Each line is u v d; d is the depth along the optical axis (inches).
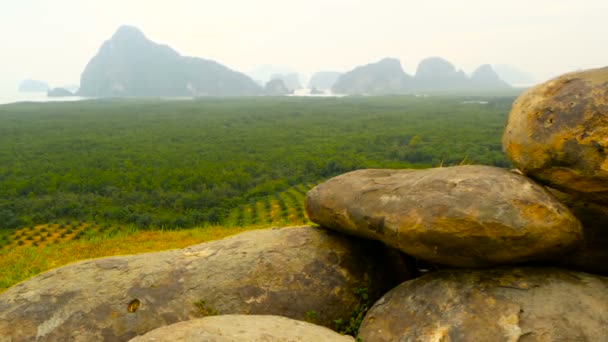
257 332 170.9
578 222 186.7
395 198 206.2
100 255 566.9
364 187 233.5
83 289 233.6
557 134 175.5
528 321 172.4
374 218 211.2
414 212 190.7
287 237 266.5
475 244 181.6
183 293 230.8
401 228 194.1
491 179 189.2
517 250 180.9
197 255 259.0
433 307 196.1
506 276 194.7
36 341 211.8
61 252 599.2
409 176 229.9
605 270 211.0
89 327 216.4
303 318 230.5
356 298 246.5
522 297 182.9
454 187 189.6
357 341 206.5
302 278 241.4
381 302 223.1
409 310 203.6
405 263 280.5
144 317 221.3
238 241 269.6
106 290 233.0
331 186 253.8
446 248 188.2
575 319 170.9
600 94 168.1
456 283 200.8
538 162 185.6
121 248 601.6
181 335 165.6
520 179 189.9
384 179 239.5
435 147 2463.1
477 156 2085.4
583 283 188.9
